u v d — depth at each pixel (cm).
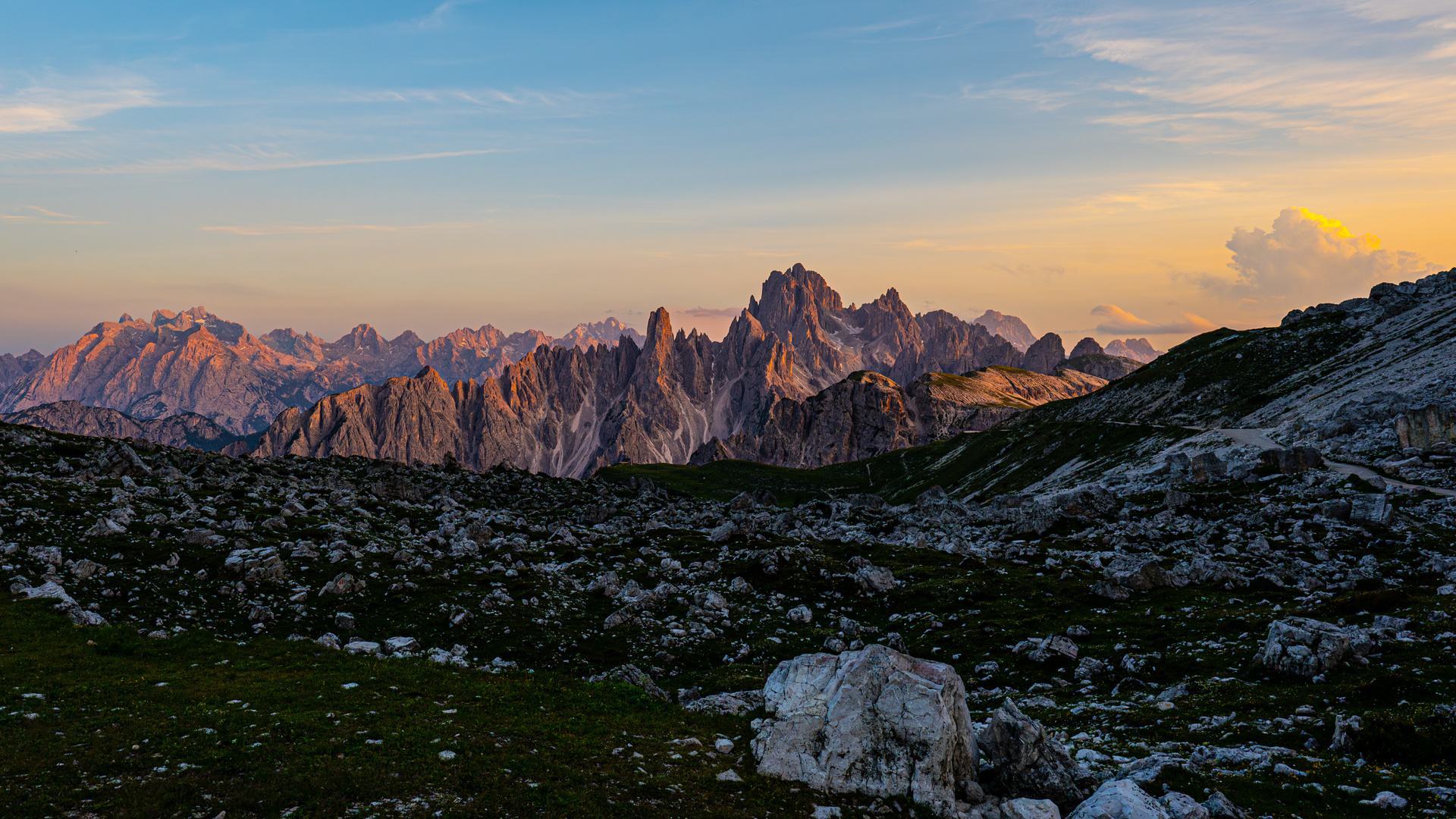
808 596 7200
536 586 6812
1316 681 3822
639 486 18338
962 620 6291
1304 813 2339
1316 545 7775
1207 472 12344
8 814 1952
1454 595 5241
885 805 2497
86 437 12356
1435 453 10681
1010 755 2678
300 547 6675
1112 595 6391
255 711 2823
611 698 3400
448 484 14412
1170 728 3491
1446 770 2591
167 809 2059
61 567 5450
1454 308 17888
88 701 2836
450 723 2833
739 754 2836
